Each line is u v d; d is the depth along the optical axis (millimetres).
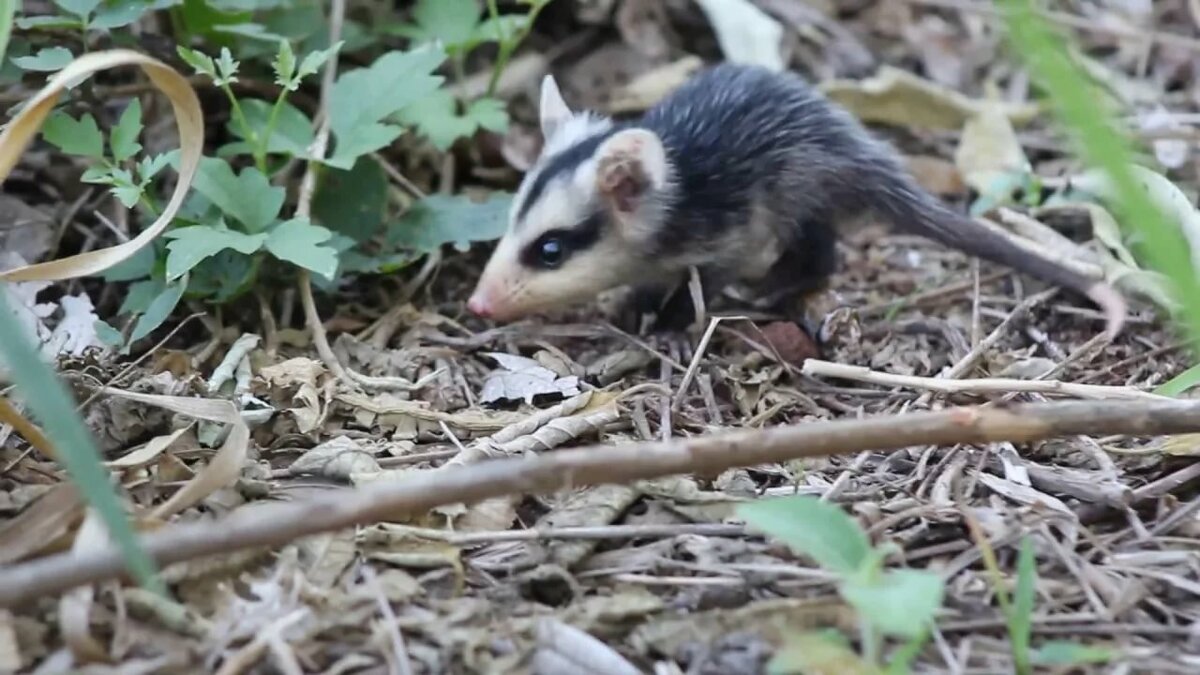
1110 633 3760
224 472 4035
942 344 5750
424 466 4586
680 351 5656
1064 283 5734
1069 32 7684
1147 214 3381
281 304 5738
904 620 3098
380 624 3674
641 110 7277
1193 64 7523
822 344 5711
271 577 3865
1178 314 5488
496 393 5207
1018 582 3609
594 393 4941
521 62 7402
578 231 5781
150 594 3637
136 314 5379
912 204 5938
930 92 7168
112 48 5984
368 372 5406
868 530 4078
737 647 3590
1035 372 5309
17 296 5445
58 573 3221
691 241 5926
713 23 7523
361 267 5750
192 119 4559
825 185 5977
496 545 4109
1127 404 3934
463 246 5867
